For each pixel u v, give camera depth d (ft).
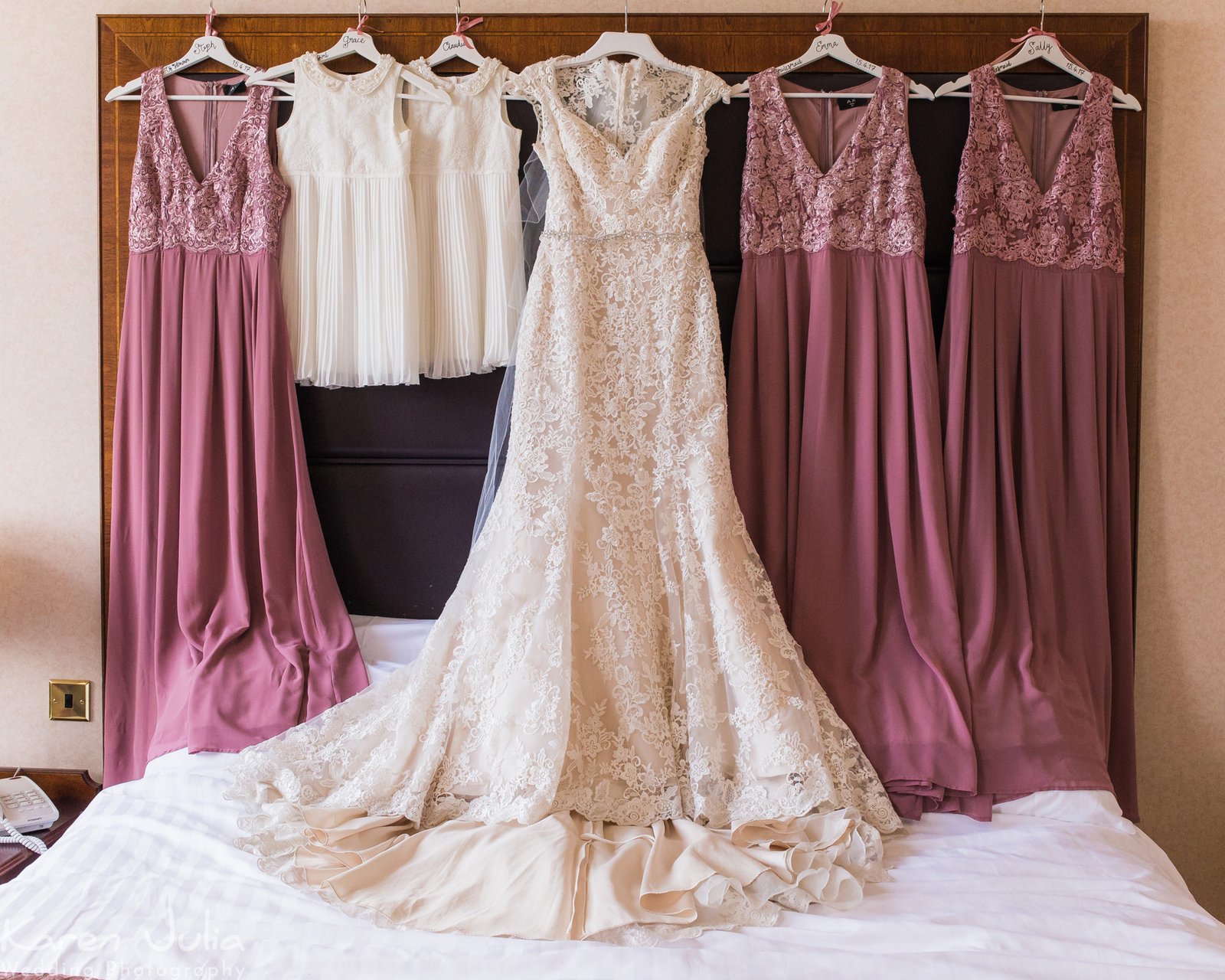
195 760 6.39
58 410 7.68
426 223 7.10
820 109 7.02
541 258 6.72
